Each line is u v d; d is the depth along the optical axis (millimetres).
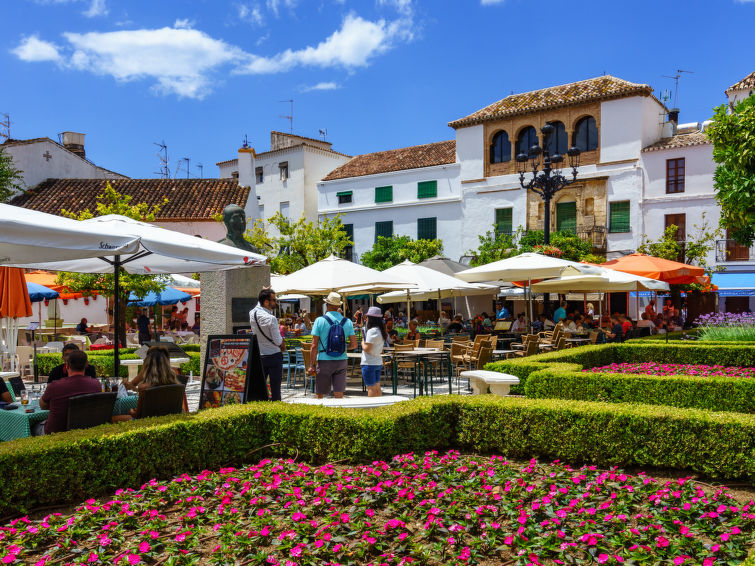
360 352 15688
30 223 5922
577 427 6496
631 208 31656
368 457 6363
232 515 4816
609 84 33312
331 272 12867
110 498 5570
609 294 30328
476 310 34719
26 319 28688
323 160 46125
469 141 36688
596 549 4059
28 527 4613
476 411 7062
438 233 37781
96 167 36156
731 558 3910
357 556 4062
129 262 9961
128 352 15445
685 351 13969
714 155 11977
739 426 5789
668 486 5207
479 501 4902
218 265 10039
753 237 12430
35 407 7023
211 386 8008
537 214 34312
